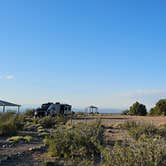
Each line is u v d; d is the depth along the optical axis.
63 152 17.53
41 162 16.38
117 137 25.16
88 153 17.62
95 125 20.66
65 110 63.91
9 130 27.08
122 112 90.38
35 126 34.53
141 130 26.05
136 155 11.10
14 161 16.56
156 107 83.19
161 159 10.98
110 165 11.23
